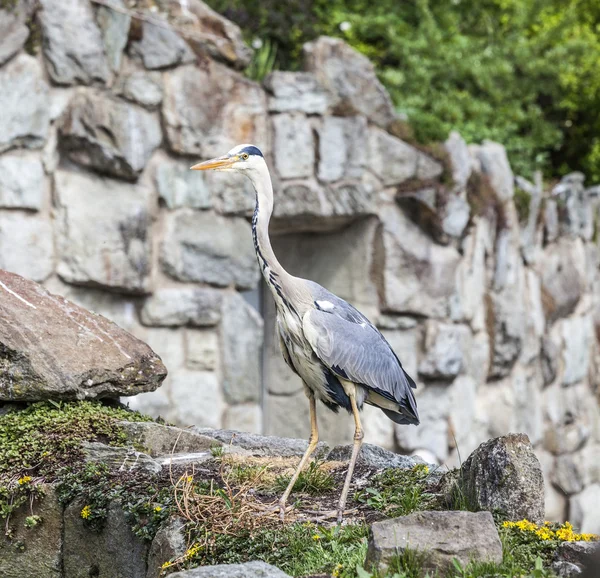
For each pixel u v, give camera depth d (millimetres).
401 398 8781
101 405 9867
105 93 13070
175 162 13672
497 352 17281
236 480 8672
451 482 8234
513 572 6609
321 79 15281
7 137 12258
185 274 13664
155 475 8539
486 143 17828
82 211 12766
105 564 8078
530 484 7695
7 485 8547
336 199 15031
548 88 21031
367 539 7445
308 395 8695
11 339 9531
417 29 20234
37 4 12531
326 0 19750
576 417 20078
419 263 15703
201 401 13766
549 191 19719
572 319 19906
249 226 14344
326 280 15938
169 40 13547
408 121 16172
